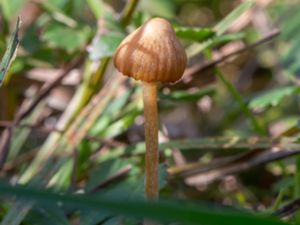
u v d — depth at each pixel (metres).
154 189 0.16
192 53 0.22
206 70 0.23
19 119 0.22
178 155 0.23
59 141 0.22
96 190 0.19
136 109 0.22
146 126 0.15
